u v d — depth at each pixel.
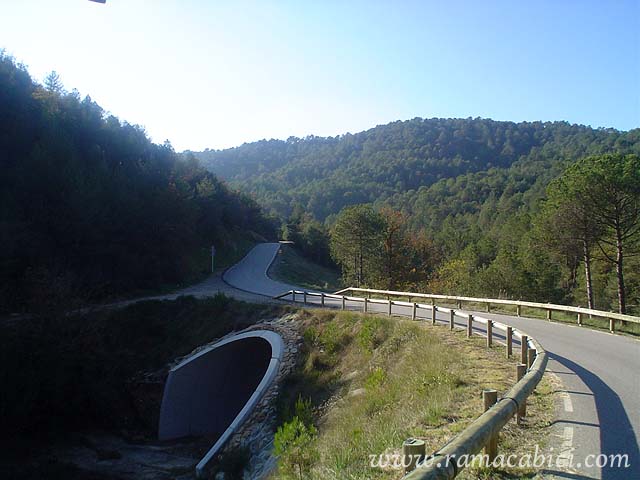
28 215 34.38
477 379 9.86
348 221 53.94
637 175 27.77
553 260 42.34
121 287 38.88
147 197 46.16
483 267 51.25
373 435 8.05
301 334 22.78
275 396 18.42
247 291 41.69
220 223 79.00
